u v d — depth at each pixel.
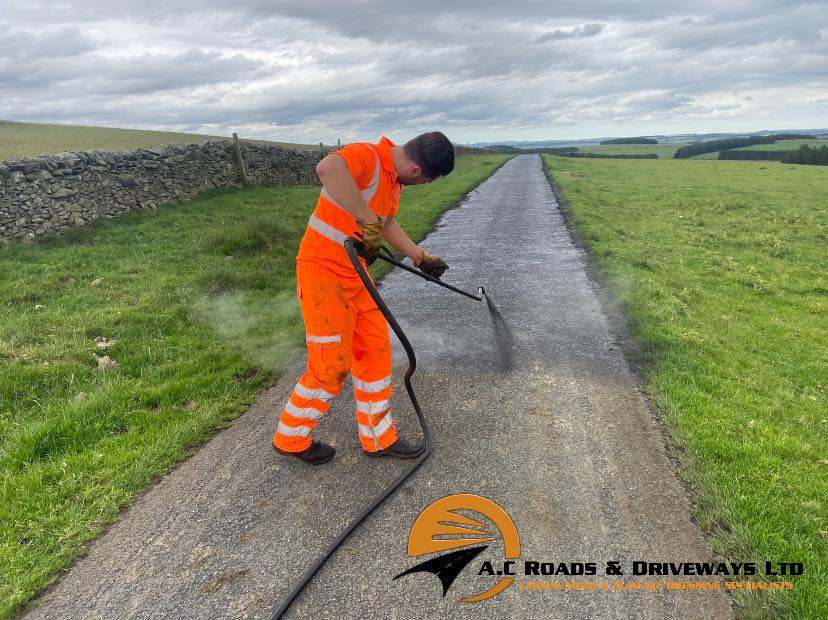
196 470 2.95
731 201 16.44
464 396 3.64
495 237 9.52
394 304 5.78
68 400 3.74
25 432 3.26
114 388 3.83
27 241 8.13
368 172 2.53
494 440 3.10
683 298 6.20
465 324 5.07
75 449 3.15
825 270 8.20
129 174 10.40
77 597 2.15
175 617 2.05
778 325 5.57
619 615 1.98
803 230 11.57
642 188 19.92
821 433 3.33
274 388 3.90
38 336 4.74
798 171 31.36
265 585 2.17
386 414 2.92
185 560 2.32
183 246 8.20
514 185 19.42
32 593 2.16
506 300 5.81
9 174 8.13
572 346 4.45
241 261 7.47
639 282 6.50
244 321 5.26
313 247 2.60
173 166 11.63
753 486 2.61
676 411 3.32
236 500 2.69
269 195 13.37
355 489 2.73
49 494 2.72
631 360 4.14
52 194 8.71
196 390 3.85
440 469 2.86
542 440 3.08
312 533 2.45
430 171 2.66
